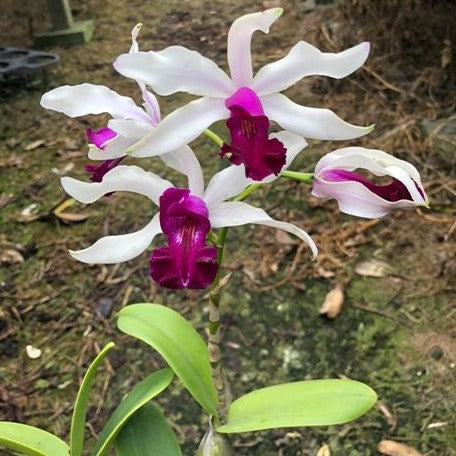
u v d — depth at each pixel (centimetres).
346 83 63
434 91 61
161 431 30
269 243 50
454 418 40
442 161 55
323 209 53
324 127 23
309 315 46
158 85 22
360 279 48
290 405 29
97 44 72
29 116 62
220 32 72
